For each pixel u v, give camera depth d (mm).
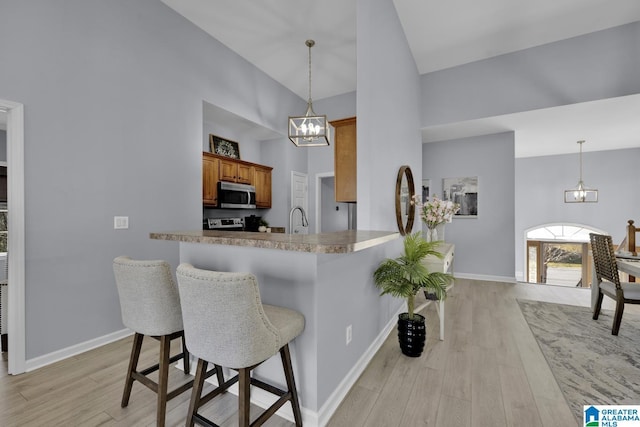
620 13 3291
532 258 7645
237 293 1117
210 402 1743
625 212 6418
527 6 3221
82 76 2451
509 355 2316
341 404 1729
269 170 5453
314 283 1516
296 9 3289
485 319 3133
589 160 6770
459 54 4125
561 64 3770
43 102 2223
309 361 1540
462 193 5266
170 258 3135
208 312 1172
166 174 3115
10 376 2043
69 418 1605
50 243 2258
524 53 3992
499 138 4980
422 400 1764
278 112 5043
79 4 2438
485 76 4230
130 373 1665
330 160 5770
